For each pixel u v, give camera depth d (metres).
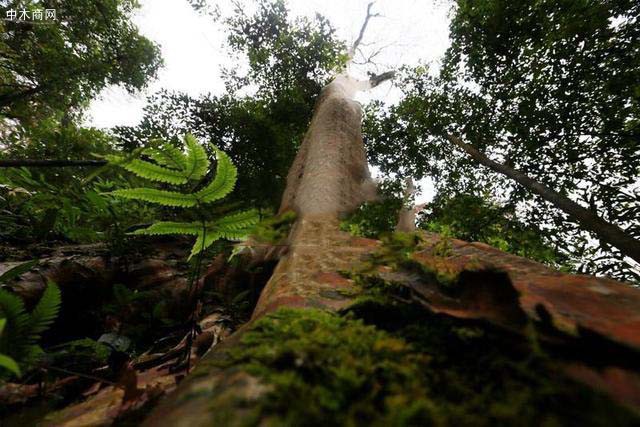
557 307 0.65
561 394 0.40
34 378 1.40
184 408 0.50
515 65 6.58
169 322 2.37
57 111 10.80
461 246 1.52
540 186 5.46
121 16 11.02
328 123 5.90
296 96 10.30
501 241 4.58
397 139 10.34
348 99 7.49
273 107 10.25
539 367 0.46
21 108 9.44
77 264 2.95
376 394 0.47
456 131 8.56
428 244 1.53
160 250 4.20
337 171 3.97
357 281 1.06
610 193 4.62
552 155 5.92
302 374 0.52
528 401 0.41
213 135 9.20
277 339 0.68
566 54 5.36
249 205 7.62
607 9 4.55
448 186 9.13
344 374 0.50
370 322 0.78
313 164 4.28
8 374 1.14
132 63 11.80
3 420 1.09
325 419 0.41
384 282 0.95
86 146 7.29
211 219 1.60
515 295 0.59
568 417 0.37
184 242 4.66
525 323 0.53
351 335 0.66
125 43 11.43
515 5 6.03
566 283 0.85
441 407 0.43
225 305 2.84
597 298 0.70
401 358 0.56
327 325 0.74
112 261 3.28
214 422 0.43
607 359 0.45
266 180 8.94
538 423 0.37
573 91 5.52
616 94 4.69
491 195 7.74
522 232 5.53
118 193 1.45
